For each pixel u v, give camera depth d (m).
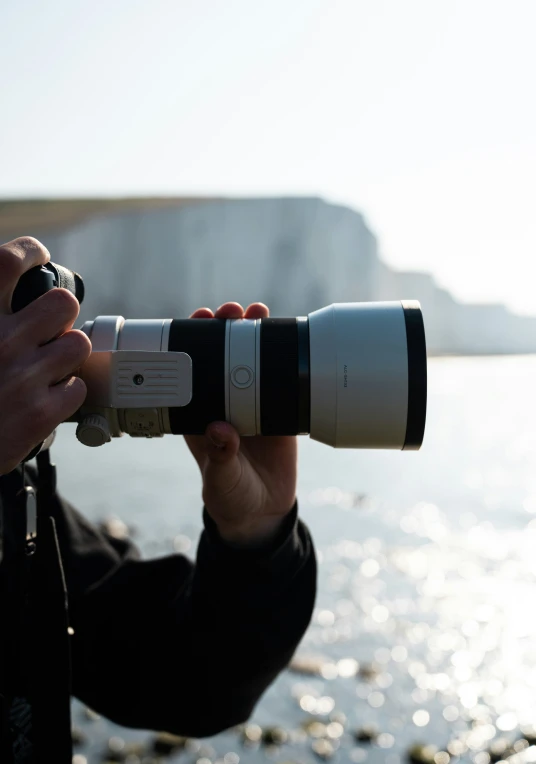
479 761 2.66
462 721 2.92
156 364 1.22
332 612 3.93
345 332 1.30
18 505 1.16
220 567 1.28
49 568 1.18
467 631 3.71
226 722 1.34
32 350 0.97
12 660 1.14
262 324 1.32
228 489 1.23
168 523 5.65
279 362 1.28
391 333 1.29
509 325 79.81
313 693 3.13
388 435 1.30
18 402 0.95
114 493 6.84
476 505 6.40
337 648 3.52
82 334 1.01
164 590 1.44
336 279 58.12
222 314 1.37
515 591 4.24
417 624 3.79
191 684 1.29
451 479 7.66
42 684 1.15
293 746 2.76
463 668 3.34
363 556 4.88
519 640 3.60
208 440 1.21
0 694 1.06
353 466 8.54
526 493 6.91
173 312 51.25
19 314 0.97
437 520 5.86
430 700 3.07
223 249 53.94
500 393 19.95
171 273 51.56
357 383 1.27
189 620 1.30
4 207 53.03
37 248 1.03
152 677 1.32
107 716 1.38
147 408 1.26
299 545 1.36
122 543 1.56
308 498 6.66
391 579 4.43
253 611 1.27
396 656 3.45
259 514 1.31
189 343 1.29
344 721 2.92
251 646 1.27
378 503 6.45
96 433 1.21
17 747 1.10
